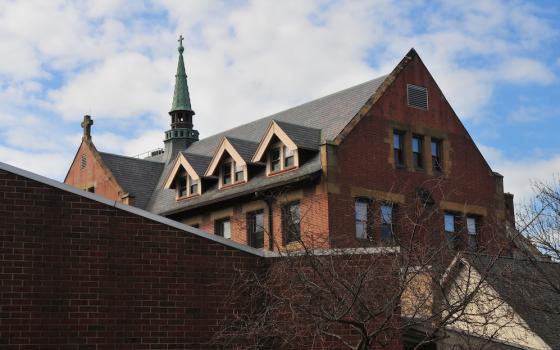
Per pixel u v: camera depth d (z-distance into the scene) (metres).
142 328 17.94
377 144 35.50
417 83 38.00
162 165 50.16
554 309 25.08
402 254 17.05
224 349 18.42
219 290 18.72
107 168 46.28
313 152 35.28
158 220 18.52
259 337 18.30
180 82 54.47
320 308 15.56
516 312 23.59
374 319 16.44
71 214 17.80
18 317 16.97
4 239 17.17
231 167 38.72
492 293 23.92
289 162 35.56
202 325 18.42
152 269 18.27
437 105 38.56
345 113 37.19
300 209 34.34
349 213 33.56
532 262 24.98
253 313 18.70
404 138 36.84
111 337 17.64
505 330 24.38
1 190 17.34
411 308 17.31
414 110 37.47
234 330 18.52
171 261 18.45
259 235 36.28
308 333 18.00
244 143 38.84
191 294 18.48
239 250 19.09
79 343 17.36
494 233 27.64
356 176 34.25
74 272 17.59
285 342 17.48
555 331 25.05
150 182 47.94
